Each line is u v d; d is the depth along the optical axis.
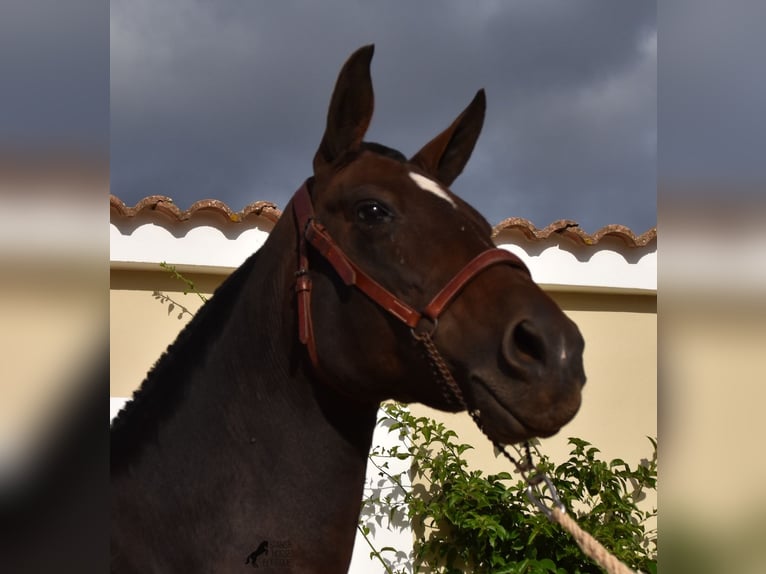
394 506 4.12
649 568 4.14
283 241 2.05
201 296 4.00
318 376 1.94
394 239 1.85
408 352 1.81
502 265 1.83
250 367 1.98
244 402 1.94
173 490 1.85
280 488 1.89
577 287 4.59
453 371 1.78
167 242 3.93
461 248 1.83
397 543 4.11
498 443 1.78
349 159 2.02
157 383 2.01
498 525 3.92
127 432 1.94
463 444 4.23
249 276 2.08
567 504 4.25
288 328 1.96
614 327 4.90
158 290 4.11
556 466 4.68
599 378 4.82
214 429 1.91
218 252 4.00
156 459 1.88
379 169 1.95
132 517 1.82
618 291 4.74
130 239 3.87
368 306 1.86
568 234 4.50
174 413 1.93
